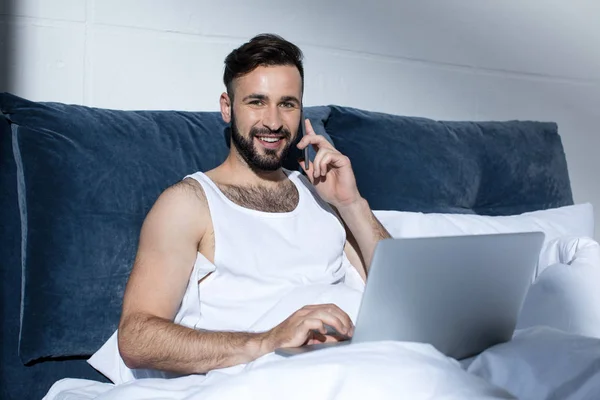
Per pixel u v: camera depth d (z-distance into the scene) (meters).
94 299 1.73
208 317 1.70
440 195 2.35
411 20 2.76
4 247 1.73
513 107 3.10
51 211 1.71
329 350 1.28
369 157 2.28
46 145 1.74
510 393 1.27
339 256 1.90
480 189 2.48
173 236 1.67
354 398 1.20
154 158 1.86
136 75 2.18
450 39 2.87
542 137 2.71
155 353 1.55
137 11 2.16
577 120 3.29
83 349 1.72
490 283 1.43
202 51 2.29
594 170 3.36
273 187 1.86
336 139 2.31
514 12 3.04
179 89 2.25
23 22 2.00
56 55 2.05
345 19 2.59
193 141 1.95
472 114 2.98
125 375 1.71
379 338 1.34
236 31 2.35
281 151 1.81
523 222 2.37
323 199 1.95
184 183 1.74
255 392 1.24
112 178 1.79
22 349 1.67
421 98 2.82
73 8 2.06
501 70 3.04
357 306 1.69
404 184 2.30
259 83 1.77
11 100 1.79
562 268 1.98
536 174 2.62
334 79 2.59
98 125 1.83
